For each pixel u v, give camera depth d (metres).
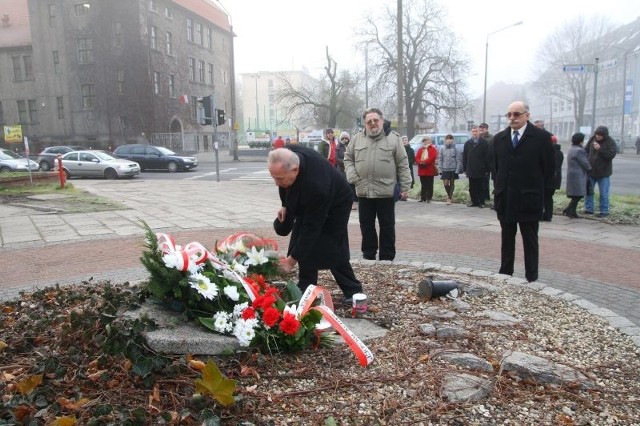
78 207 13.28
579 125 75.06
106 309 3.46
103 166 25.31
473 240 8.98
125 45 43.59
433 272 5.60
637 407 2.97
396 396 2.93
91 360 3.09
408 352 3.46
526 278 6.02
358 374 3.16
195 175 27.12
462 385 3.03
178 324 3.38
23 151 47.94
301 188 3.81
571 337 3.91
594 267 7.08
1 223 10.89
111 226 10.46
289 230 4.49
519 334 3.87
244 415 2.67
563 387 3.10
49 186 19.39
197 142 53.53
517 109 5.73
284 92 52.34
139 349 3.06
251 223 10.78
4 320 3.83
